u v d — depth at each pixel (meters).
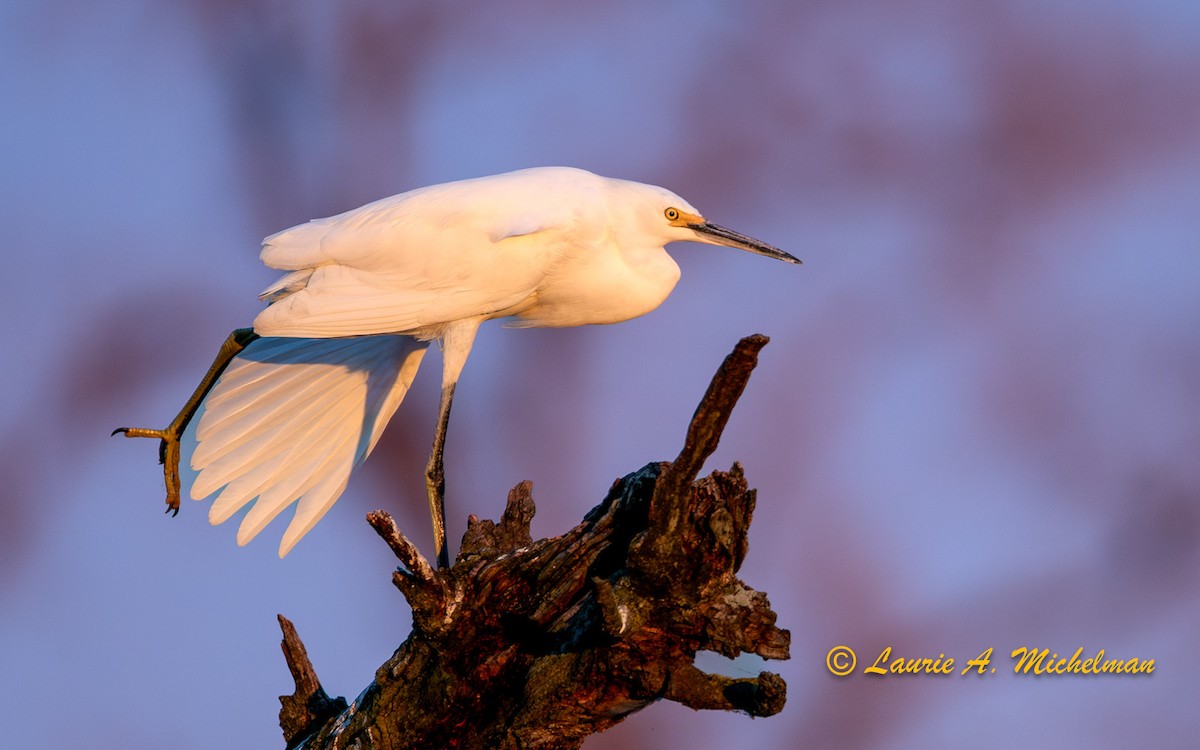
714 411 6.01
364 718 7.42
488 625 7.07
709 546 6.38
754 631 6.54
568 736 7.05
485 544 7.70
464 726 7.25
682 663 6.71
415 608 6.95
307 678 8.51
